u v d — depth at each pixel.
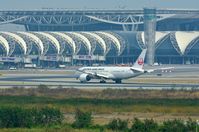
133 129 179.12
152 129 178.38
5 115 192.12
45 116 196.88
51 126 190.12
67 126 189.38
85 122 191.50
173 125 180.00
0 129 184.12
